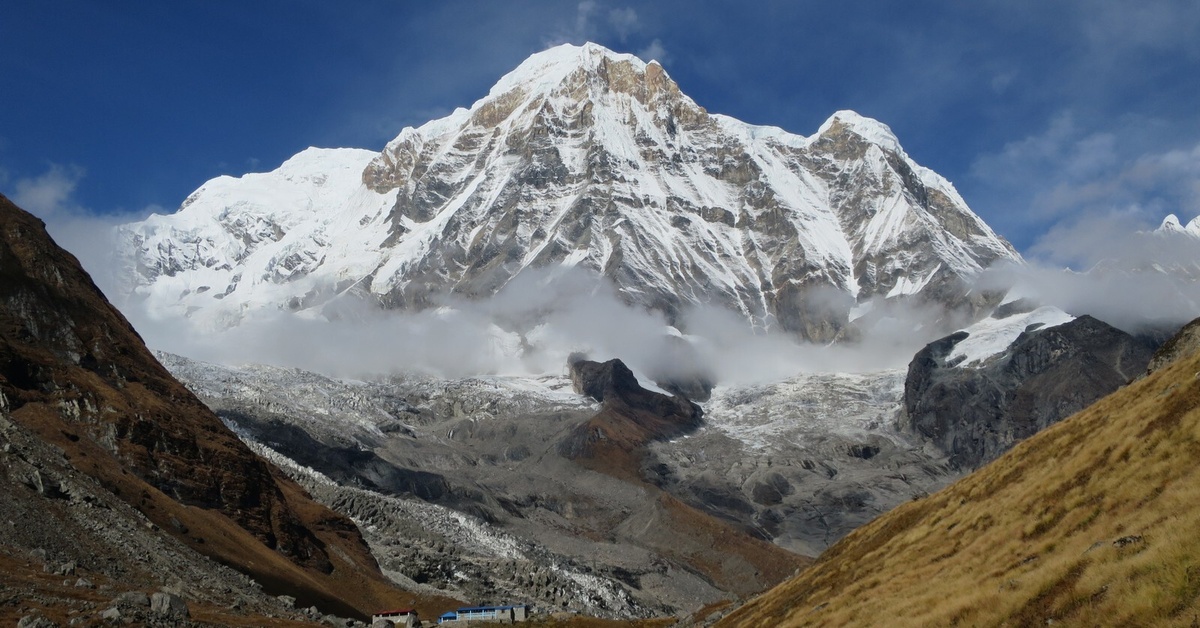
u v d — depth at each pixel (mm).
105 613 87500
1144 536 64688
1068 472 88938
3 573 97562
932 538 102562
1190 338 114688
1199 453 73625
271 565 173500
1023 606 66562
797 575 137875
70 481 141875
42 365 190250
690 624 157750
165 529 157250
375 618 153125
